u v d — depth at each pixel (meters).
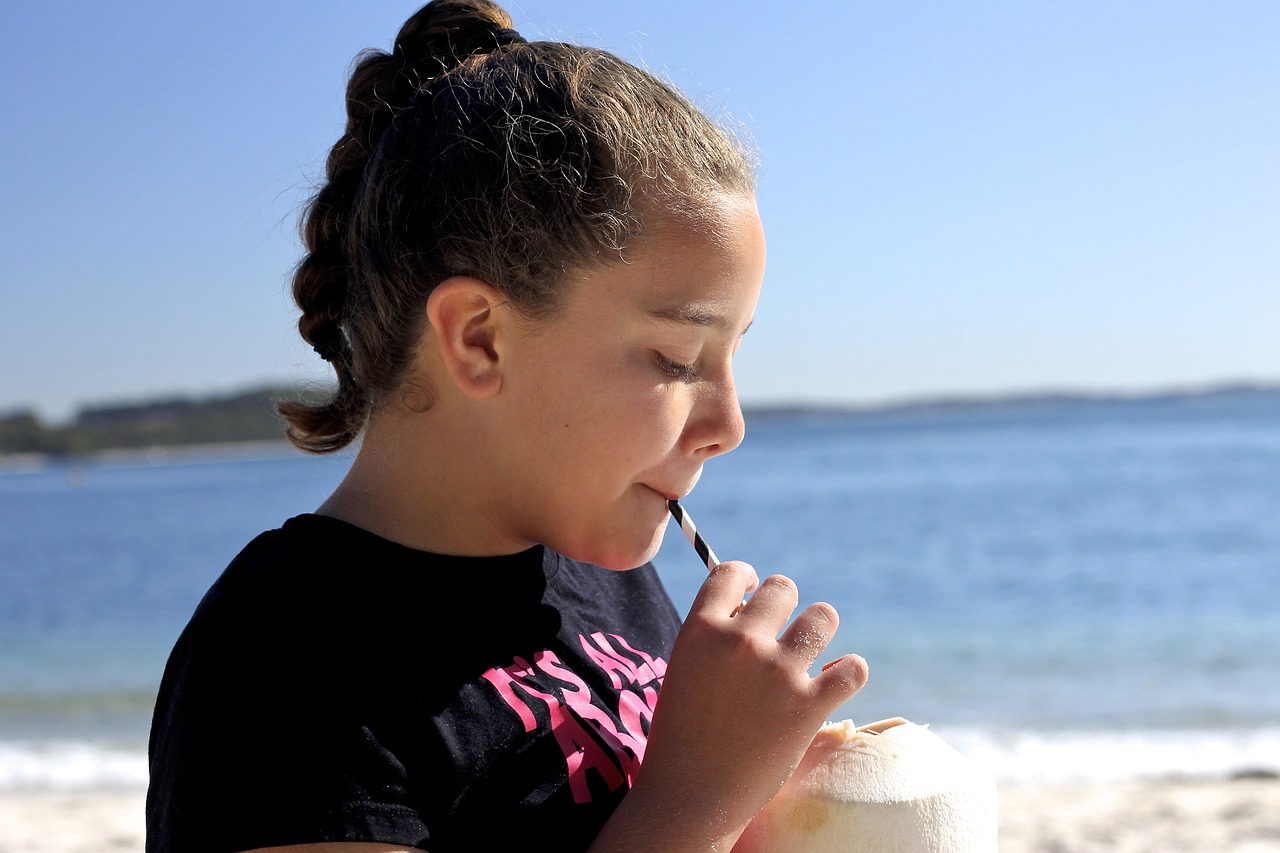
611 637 1.41
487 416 1.21
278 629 1.09
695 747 1.10
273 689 1.06
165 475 92.75
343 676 1.08
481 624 1.23
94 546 29.30
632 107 1.20
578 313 1.16
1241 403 123.38
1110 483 33.56
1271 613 13.85
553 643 1.30
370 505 1.26
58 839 5.98
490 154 1.17
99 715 10.41
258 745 1.04
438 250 1.20
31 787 7.56
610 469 1.18
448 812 1.10
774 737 1.09
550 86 1.22
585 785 1.19
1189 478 33.62
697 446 1.21
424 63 1.38
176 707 1.09
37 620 17.44
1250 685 9.95
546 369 1.17
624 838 1.06
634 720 1.32
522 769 1.16
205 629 1.12
